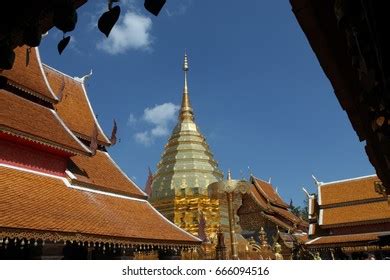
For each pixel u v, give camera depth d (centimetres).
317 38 466
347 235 3978
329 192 4469
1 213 1316
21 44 263
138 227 2047
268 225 5028
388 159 459
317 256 4100
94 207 1939
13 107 1867
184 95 5962
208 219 4291
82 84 2975
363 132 702
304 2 413
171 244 2162
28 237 1327
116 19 242
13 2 240
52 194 1758
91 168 2352
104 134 2769
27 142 1772
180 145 5338
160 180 5031
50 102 2180
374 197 4106
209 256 3067
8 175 1628
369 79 309
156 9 239
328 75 547
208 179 4900
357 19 301
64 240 1476
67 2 243
